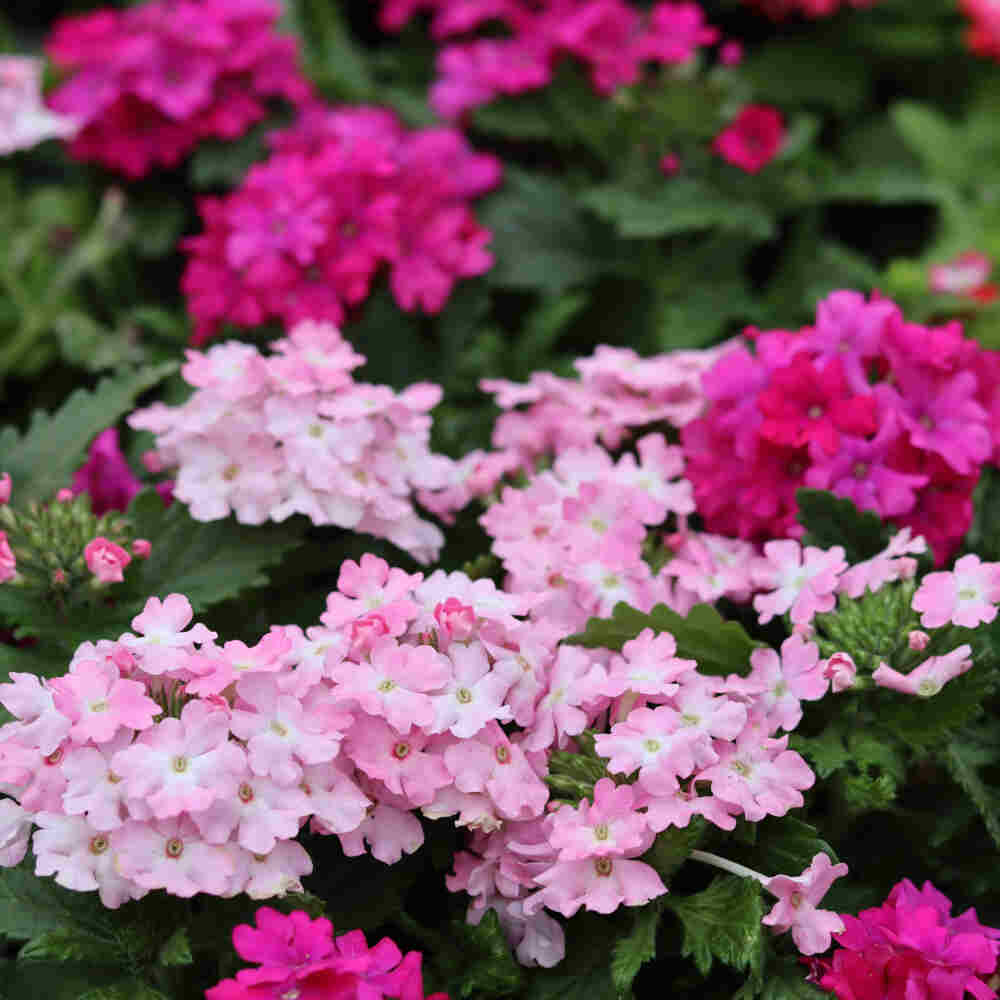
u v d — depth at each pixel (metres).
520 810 0.61
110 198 0.82
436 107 0.84
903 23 1.00
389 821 0.61
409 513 0.66
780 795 0.61
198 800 0.59
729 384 0.67
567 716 0.61
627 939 0.60
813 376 0.65
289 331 0.73
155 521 0.66
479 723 0.61
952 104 1.04
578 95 0.83
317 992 0.58
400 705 0.60
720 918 0.60
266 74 0.82
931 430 0.66
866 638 0.63
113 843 0.59
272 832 0.59
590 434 0.68
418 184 0.75
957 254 0.83
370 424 0.65
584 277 0.80
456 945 0.61
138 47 0.80
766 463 0.66
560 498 0.67
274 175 0.74
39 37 1.15
